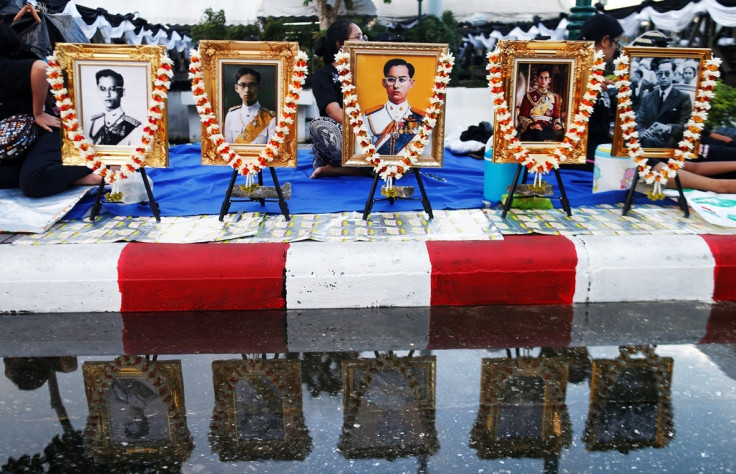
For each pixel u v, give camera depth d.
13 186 4.41
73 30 6.16
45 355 2.92
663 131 4.16
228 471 2.10
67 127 3.84
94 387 2.64
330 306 3.46
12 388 2.63
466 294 3.50
